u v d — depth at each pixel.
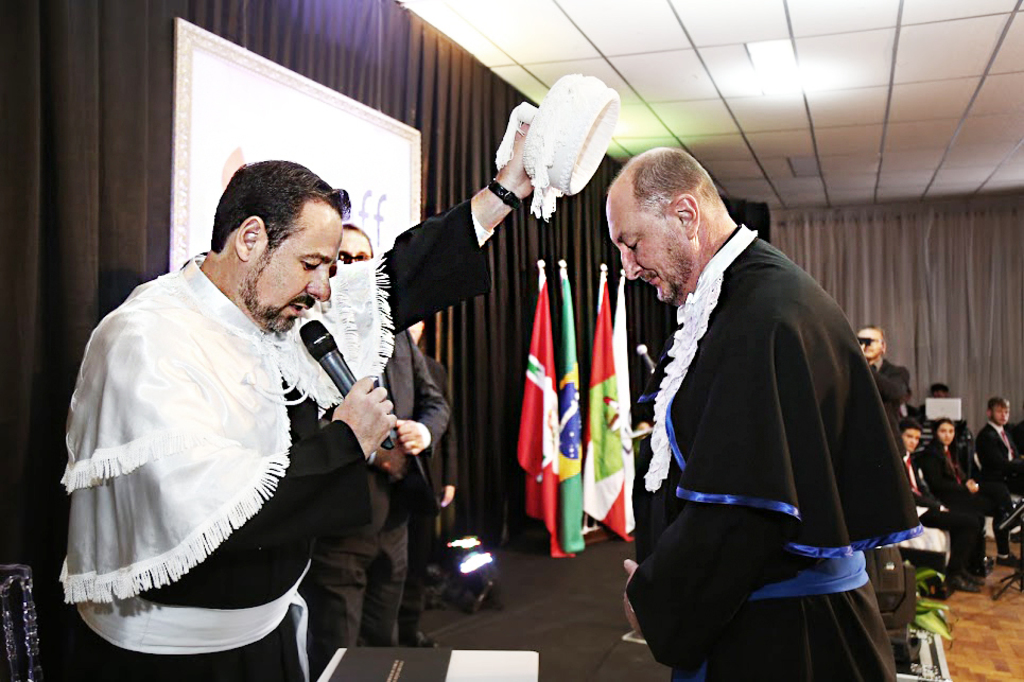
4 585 1.40
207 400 1.22
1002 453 6.76
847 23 4.23
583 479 5.93
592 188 6.68
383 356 1.51
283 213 1.27
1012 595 5.27
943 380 9.44
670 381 1.52
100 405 1.19
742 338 1.38
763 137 6.62
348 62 3.67
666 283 1.57
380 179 3.73
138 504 1.15
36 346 2.14
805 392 1.34
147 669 1.26
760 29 4.33
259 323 1.34
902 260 9.65
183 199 2.63
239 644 1.33
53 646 2.13
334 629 2.40
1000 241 9.32
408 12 4.13
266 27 3.18
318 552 2.38
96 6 2.31
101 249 2.35
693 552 1.34
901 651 2.83
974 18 4.15
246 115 2.92
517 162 1.52
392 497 2.61
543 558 5.11
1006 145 6.86
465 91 4.71
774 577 1.39
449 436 3.34
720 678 1.41
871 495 1.40
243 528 1.14
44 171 2.19
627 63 4.89
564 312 5.57
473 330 4.83
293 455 1.22
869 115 5.96
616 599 4.25
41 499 2.14
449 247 1.55
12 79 2.09
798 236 10.04
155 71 2.59
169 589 1.24
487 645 3.53
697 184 1.51
